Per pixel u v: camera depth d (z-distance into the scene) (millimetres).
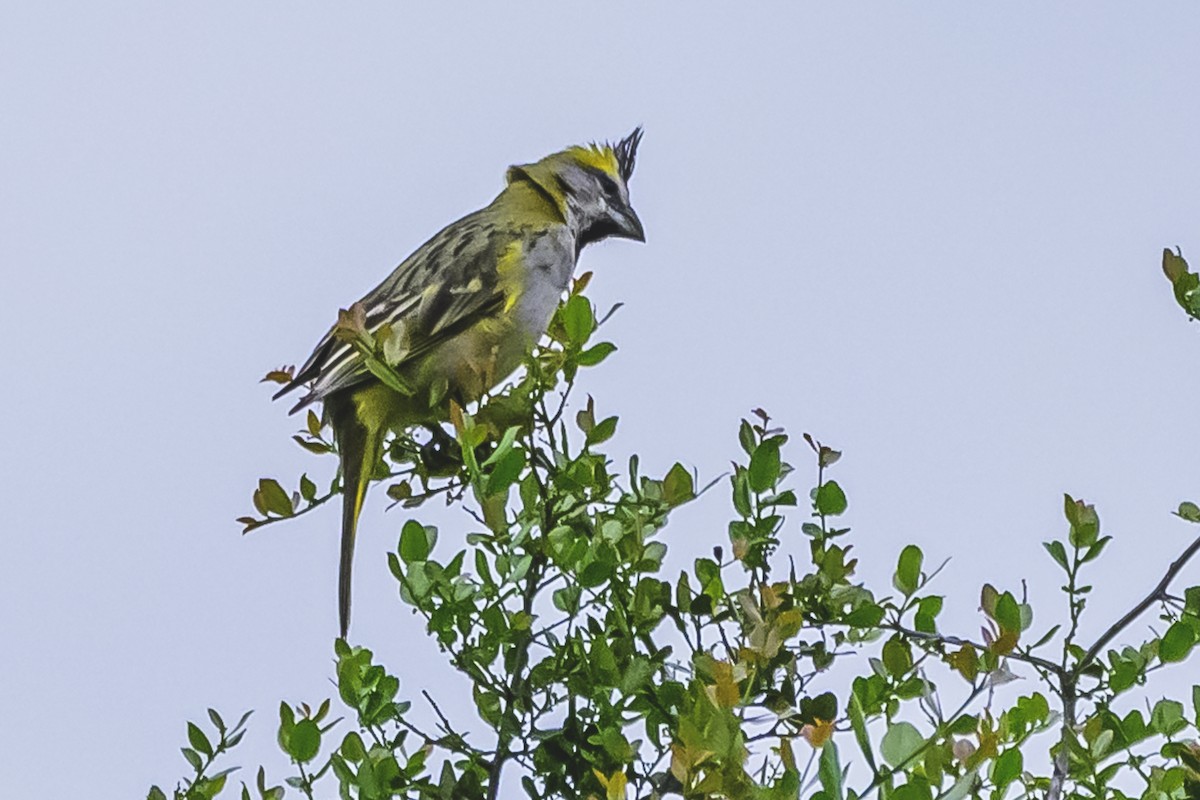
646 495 10320
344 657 10016
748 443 10367
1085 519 9828
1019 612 9633
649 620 9906
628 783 9539
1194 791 9219
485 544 9867
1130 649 9852
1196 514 10469
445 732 9883
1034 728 9633
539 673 9812
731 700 7730
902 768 7828
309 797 9883
